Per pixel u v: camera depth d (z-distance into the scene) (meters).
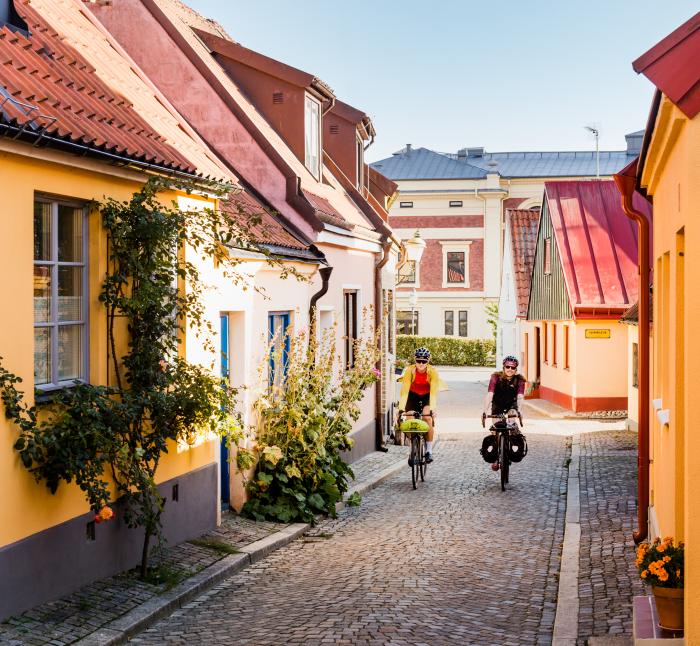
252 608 7.60
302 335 12.62
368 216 19.84
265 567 9.25
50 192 7.12
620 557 9.16
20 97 6.95
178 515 9.48
